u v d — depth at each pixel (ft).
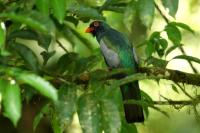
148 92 56.85
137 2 24.18
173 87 33.86
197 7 63.31
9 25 26.99
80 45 50.16
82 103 24.34
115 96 28.58
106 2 32.17
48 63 51.29
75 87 25.25
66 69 29.58
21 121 57.47
